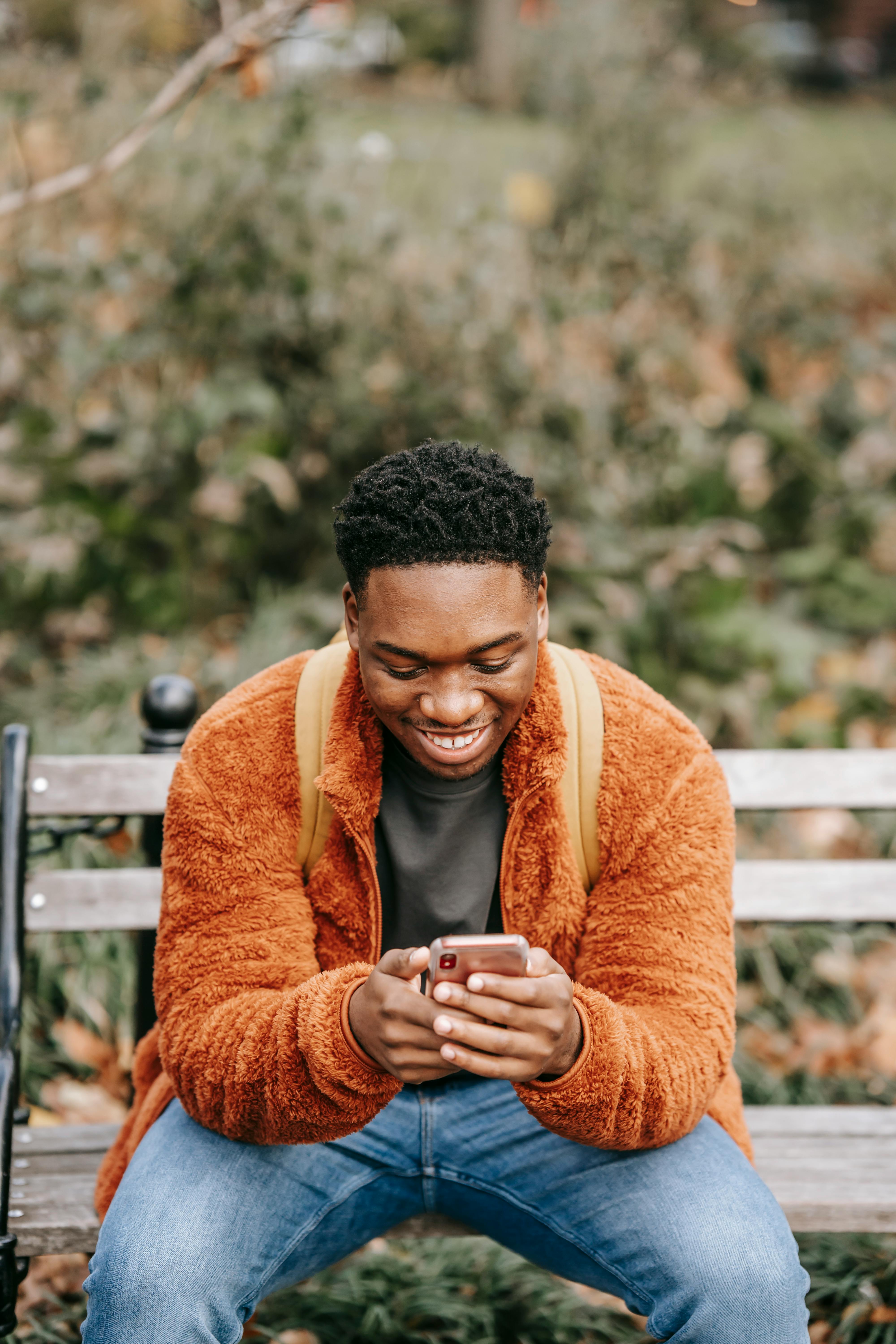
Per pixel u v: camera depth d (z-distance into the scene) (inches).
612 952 58.4
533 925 60.0
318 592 137.2
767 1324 53.2
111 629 142.6
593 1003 53.4
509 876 59.5
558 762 57.7
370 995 50.4
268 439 136.8
